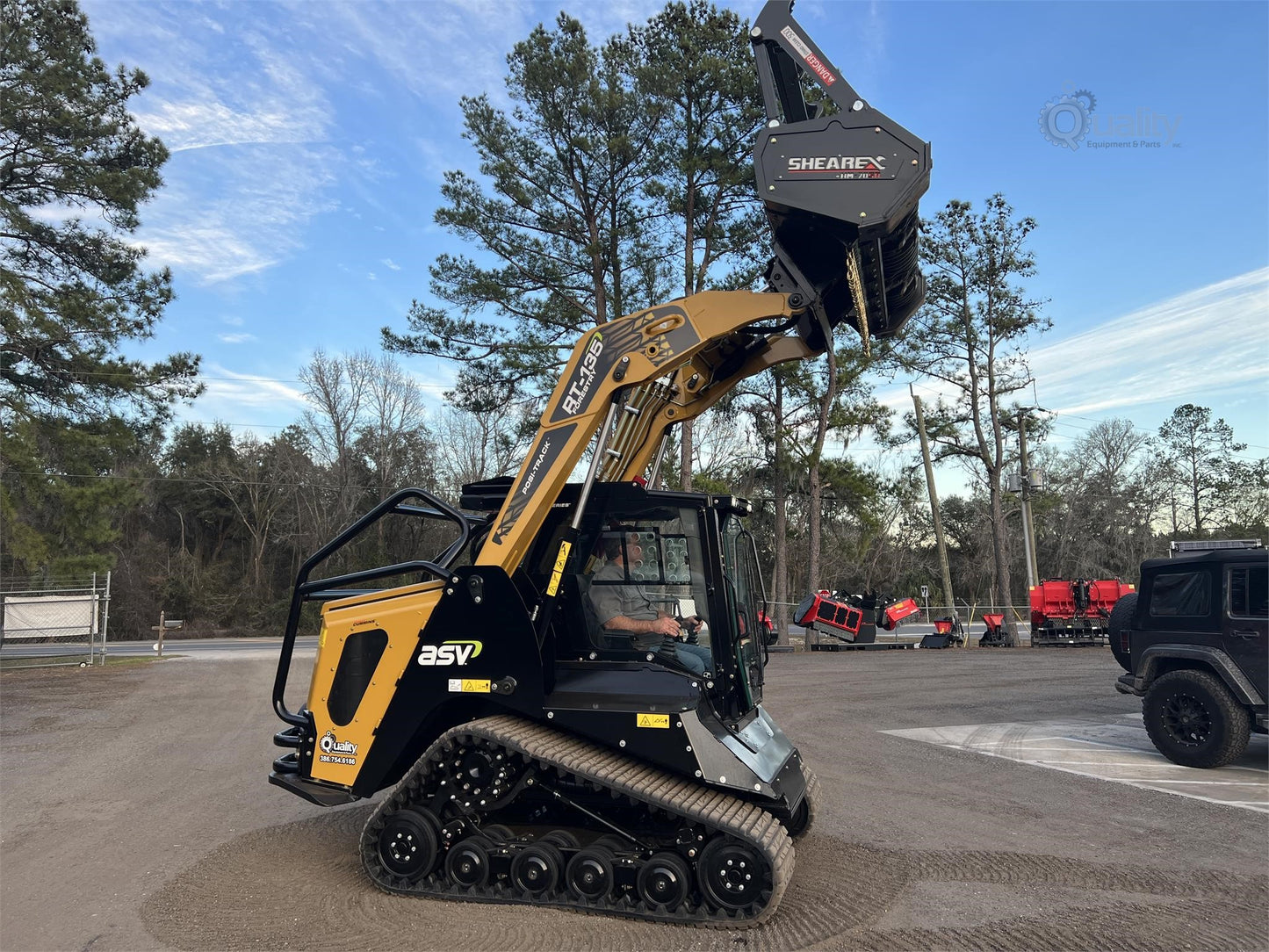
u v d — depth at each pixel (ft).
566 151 76.54
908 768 27.89
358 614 17.76
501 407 85.15
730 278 78.74
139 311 71.46
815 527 92.94
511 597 16.46
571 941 13.98
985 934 14.43
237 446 174.40
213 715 39.78
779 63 17.97
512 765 16.08
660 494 17.25
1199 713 28.07
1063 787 25.35
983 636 89.45
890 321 19.35
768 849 14.23
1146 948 13.92
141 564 155.84
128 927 14.73
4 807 23.17
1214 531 189.06
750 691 17.89
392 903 15.72
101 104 68.54
